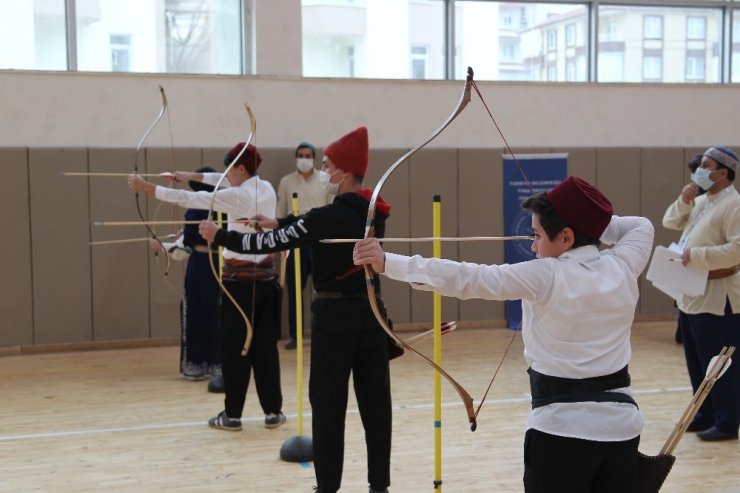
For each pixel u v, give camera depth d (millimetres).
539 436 2080
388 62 8281
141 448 4383
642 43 8969
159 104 7480
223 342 4617
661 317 8742
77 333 7305
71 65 7414
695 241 4453
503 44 8586
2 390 5789
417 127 8156
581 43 8852
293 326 7254
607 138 8633
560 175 7789
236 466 4062
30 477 3938
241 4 7836
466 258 8219
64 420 4973
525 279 2068
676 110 8789
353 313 3164
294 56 7828
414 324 8133
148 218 7406
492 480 3855
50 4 7340
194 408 5227
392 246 8047
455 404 5285
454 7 8398
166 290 7480
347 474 3947
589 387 2059
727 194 4414
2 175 7102
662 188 8695
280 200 7496
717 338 4383
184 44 7723
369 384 3270
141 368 6504
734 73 9242
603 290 2082
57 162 7215
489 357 6832
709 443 4410
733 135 8953
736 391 4398
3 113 7129
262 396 4695
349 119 7984
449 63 8438
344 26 8117
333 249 3129
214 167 7574
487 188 8234
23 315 7176
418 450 4316
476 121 8289
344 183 3256
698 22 9109
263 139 7750
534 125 8445
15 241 7145
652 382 5867
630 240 2330
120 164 7359
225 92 7641
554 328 2084
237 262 4504
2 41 7246
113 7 7500
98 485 3812
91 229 7309
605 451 2039
